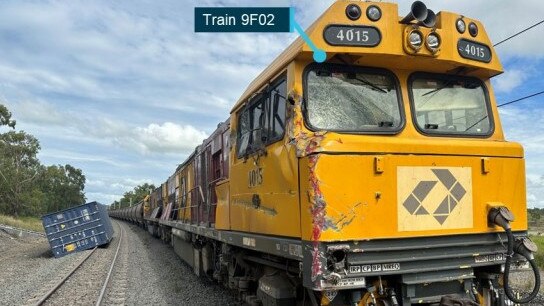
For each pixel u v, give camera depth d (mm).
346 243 4266
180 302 10109
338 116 5062
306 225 4363
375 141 4438
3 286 13094
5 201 71875
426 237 4547
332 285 4176
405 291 4535
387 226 4387
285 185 5039
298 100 4969
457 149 4715
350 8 4977
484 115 5684
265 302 6117
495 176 4875
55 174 114125
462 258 4703
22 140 78875
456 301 4332
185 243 14984
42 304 10461
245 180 6707
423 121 5344
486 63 5465
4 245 27453
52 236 22281
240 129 7227
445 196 4625
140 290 11758
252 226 6289
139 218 43125
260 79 6297
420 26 5047
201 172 11781
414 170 4531
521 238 4949
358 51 4930
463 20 5348
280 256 5422
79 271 15734
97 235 23234
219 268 9773
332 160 4297
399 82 5348
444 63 5289
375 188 4383
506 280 4684
